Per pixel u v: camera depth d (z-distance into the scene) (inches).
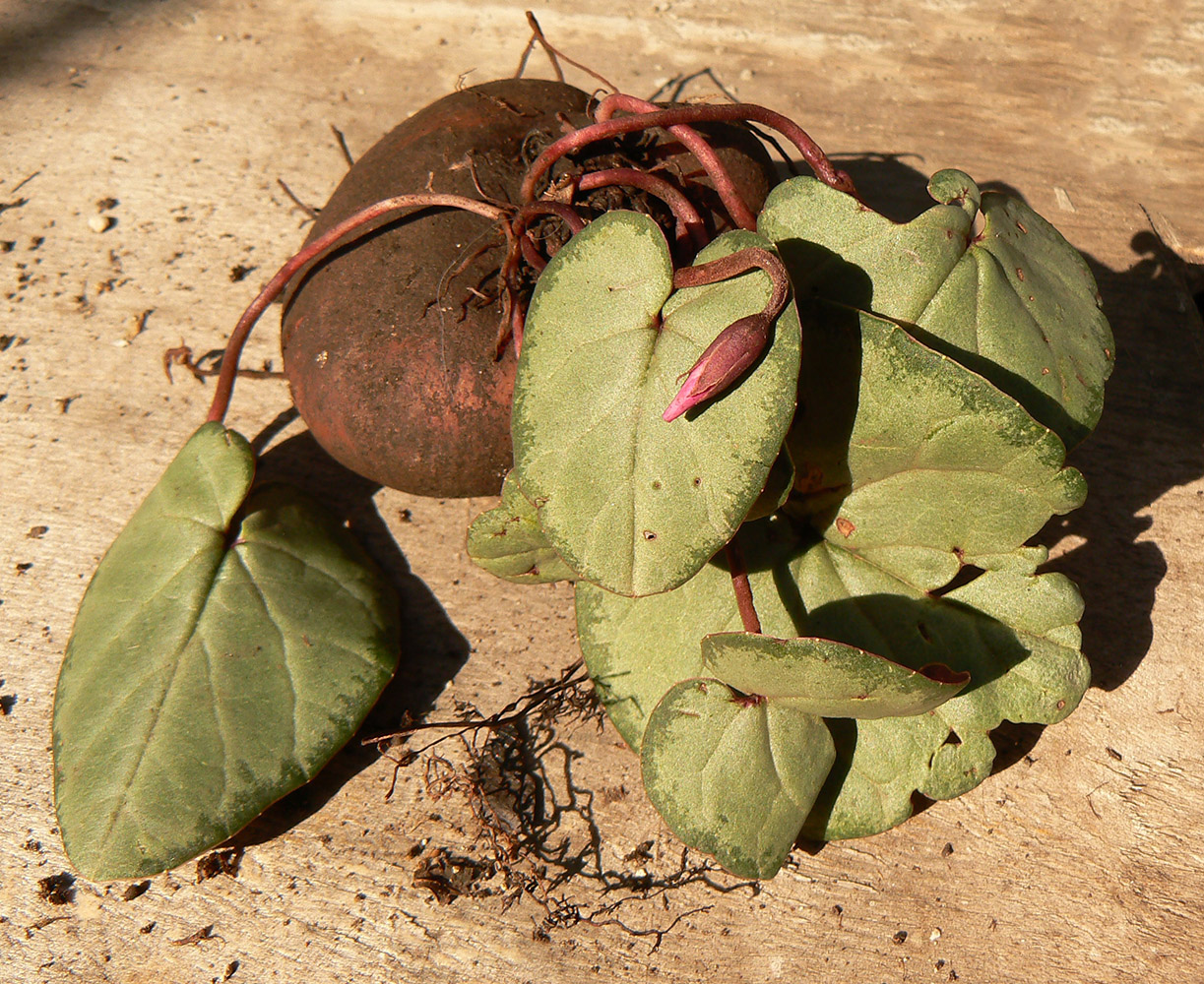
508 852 11.3
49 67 14.5
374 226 11.6
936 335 10.9
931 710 11.0
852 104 13.9
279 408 12.7
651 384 10.6
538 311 10.8
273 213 13.5
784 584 11.3
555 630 12.0
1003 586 11.1
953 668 11.1
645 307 10.7
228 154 13.9
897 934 11.1
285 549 11.7
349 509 12.4
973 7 14.6
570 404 10.7
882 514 11.1
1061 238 11.5
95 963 11.2
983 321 11.0
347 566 11.8
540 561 11.4
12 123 14.2
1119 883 11.2
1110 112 13.9
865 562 11.3
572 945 11.1
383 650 11.6
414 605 12.1
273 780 11.2
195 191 13.7
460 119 11.9
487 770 11.5
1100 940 11.1
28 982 11.1
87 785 11.2
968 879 11.2
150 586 11.5
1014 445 10.6
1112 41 14.3
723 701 10.8
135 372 12.9
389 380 11.4
